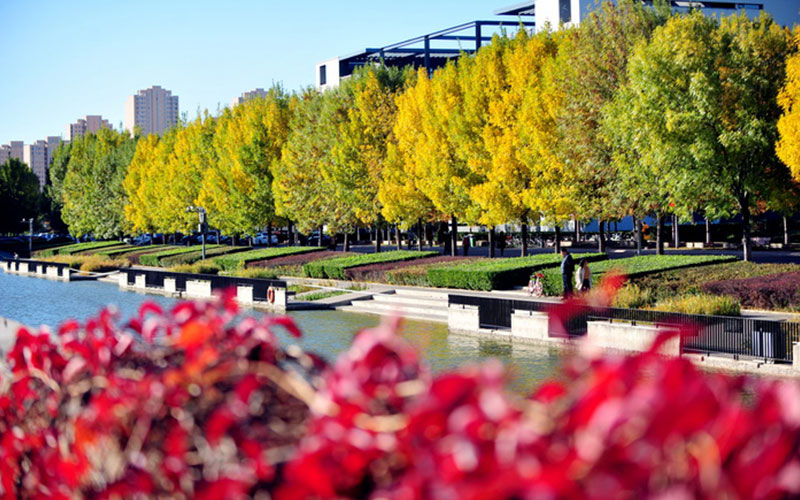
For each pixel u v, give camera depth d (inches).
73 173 3976.4
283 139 2356.1
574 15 3088.1
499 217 1439.5
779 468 53.5
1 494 128.9
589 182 1307.8
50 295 1690.5
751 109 1127.0
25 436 122.2
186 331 104.7
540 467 57.5
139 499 93.3
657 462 55.4
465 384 67.9
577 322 810.2
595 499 54.8
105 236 3663.9
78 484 105.8
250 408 91.1
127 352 120.4
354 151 1924.2
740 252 1927.9
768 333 658.8
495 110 1424.7
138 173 3230.8
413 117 1716.3
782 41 1166.3
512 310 911.0
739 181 1149.7
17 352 132.1
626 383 62.1
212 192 2534.5
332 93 2110.0
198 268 1980.8
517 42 1492.4
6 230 4539.9
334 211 2012.8
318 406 81.3
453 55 3907.5
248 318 113.9
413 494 63.9
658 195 1205.1
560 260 1283.2
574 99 1280.8
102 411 96.2
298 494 72.0
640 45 1169.4
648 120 1147.3
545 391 72.1
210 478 86.4
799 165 1010.7
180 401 93.6
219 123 2652.6
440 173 1585.9
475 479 61.6
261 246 3316.9
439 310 1121.4
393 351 83.8
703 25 1172.5
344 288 1427.2
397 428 72.4
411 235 2881.4
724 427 55.1
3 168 4530.0
